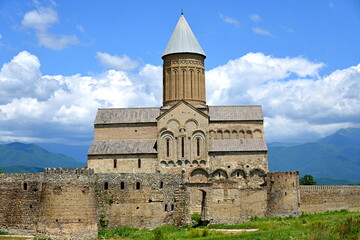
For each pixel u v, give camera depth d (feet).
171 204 194.29
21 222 179.32
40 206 165.37
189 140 240.53
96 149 243.19
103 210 184.85
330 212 227.61
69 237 161.58
